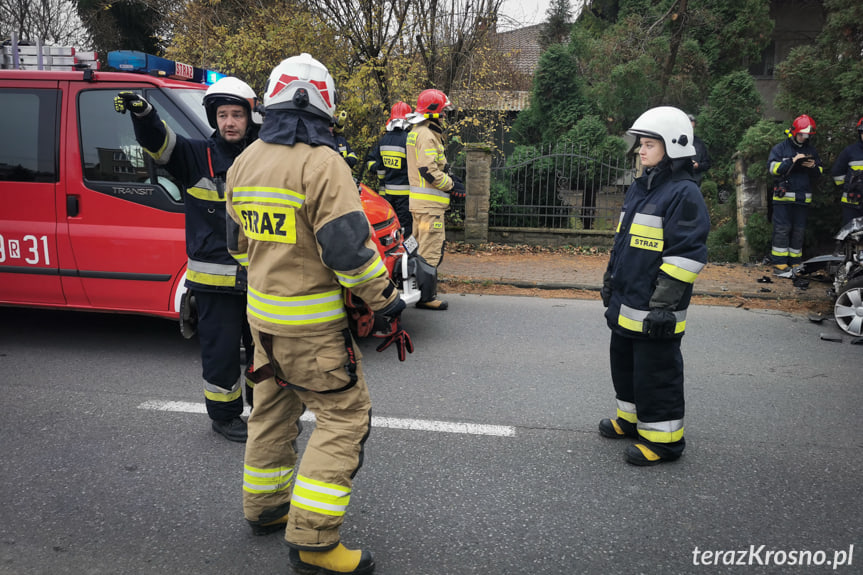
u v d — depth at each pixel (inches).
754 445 149.1
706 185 538.6
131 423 153.0
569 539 111.1
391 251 207.5
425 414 161.8
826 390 185.2
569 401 172.7
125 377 182.5
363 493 124.3
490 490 126.5
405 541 109.4
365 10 395.9
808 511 121.6
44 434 146.3
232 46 390.6
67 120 188.5
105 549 105.3
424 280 142.6
